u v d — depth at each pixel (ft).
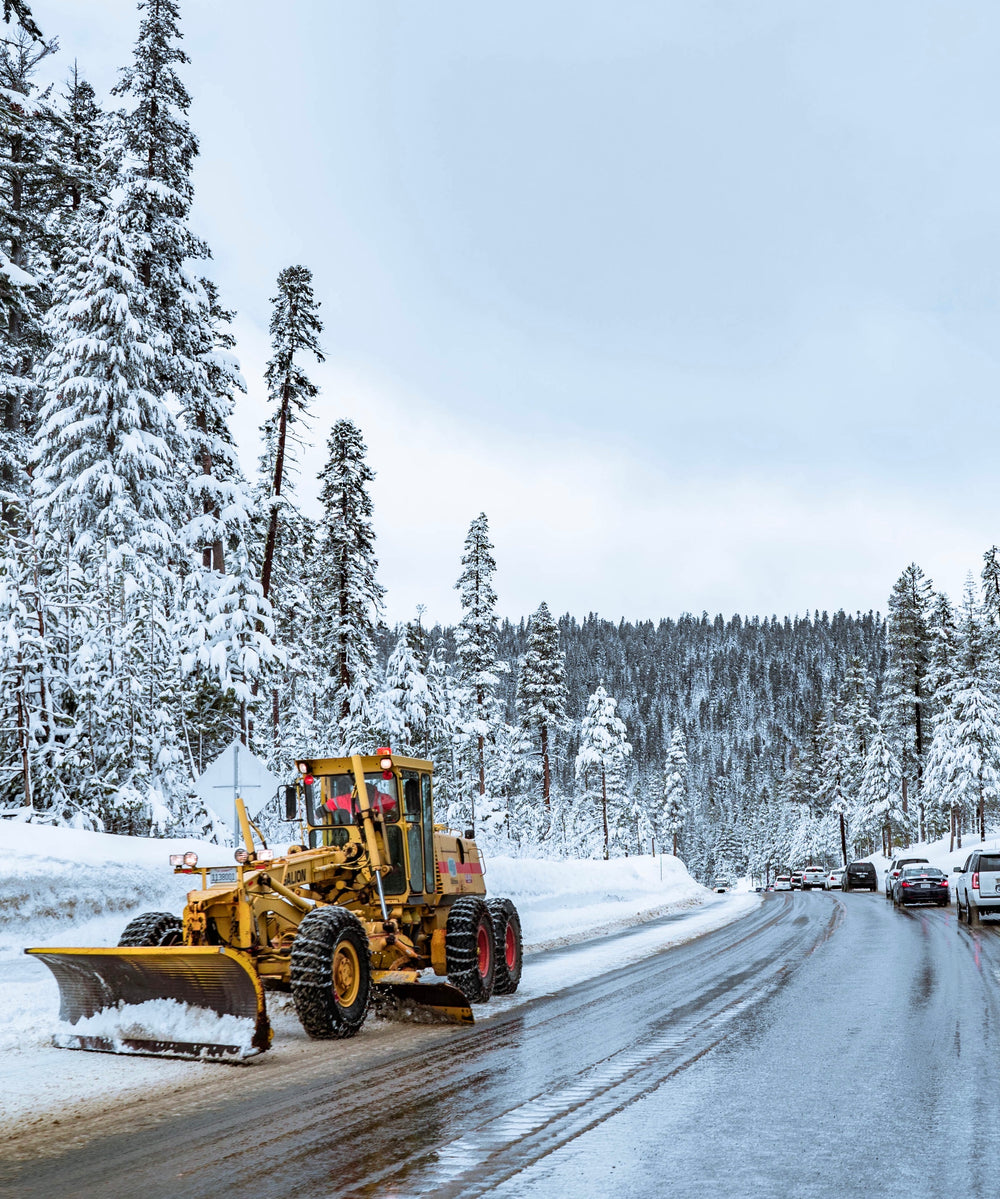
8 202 84.74
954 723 206.49
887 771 241.35
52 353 80.74
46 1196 16.52
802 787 377.91
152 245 86.38
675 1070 25.45
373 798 39.27
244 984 28.14
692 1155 18.16
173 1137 20.04
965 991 38.29
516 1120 20.75
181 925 34.06
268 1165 17.93
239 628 78.18
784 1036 29.96
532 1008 37.09
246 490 92.58
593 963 52.16
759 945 59.93
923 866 102.78
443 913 40.75
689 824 570.05
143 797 56.75
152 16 92.43
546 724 203.10
